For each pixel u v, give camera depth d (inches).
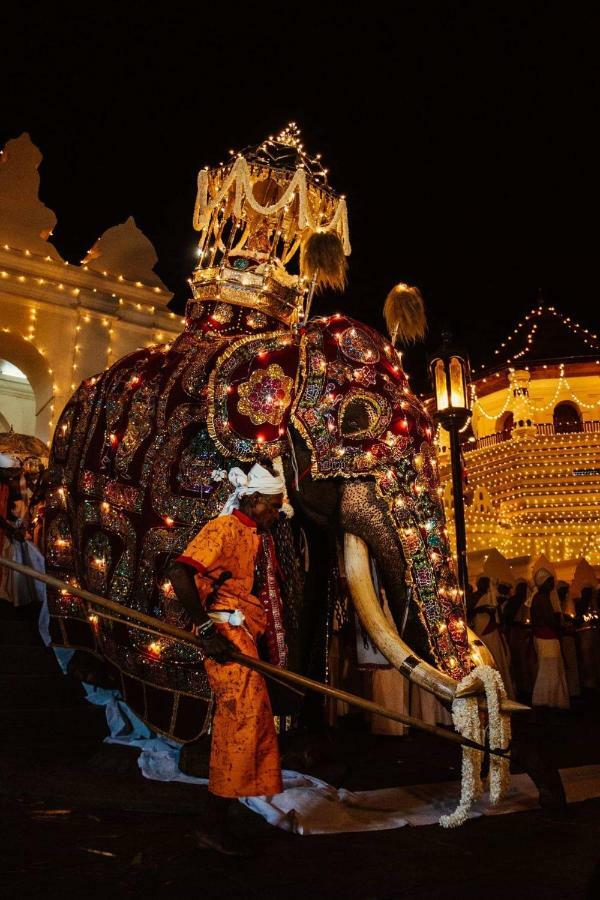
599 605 502.9
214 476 170.7
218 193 215.6
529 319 1282.0
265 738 129.4
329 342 184.5
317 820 141.6
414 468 169.8
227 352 185.8
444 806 155.8
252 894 108.0
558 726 320.8
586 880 112.5
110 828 140.4
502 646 380.8
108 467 194.5
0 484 289.6
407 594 161.2
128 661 177.8
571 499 1157.7
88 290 389.1
